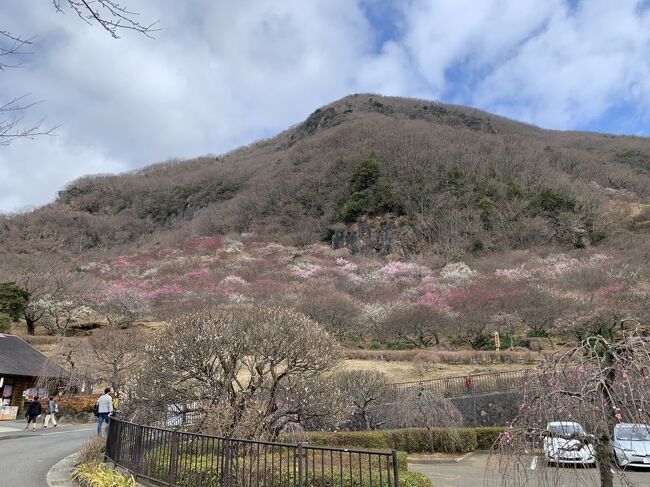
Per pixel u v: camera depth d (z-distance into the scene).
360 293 47.25
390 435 15.02
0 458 11.24
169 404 10.15
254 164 125.25
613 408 4.10
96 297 44.78
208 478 6.81
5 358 24.05
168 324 11.17
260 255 71.56
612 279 40.16
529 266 51.31
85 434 16.78
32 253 80.88
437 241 67.62
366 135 105.81
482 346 33.16
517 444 4.43
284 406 10.20
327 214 83.56
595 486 4.60
